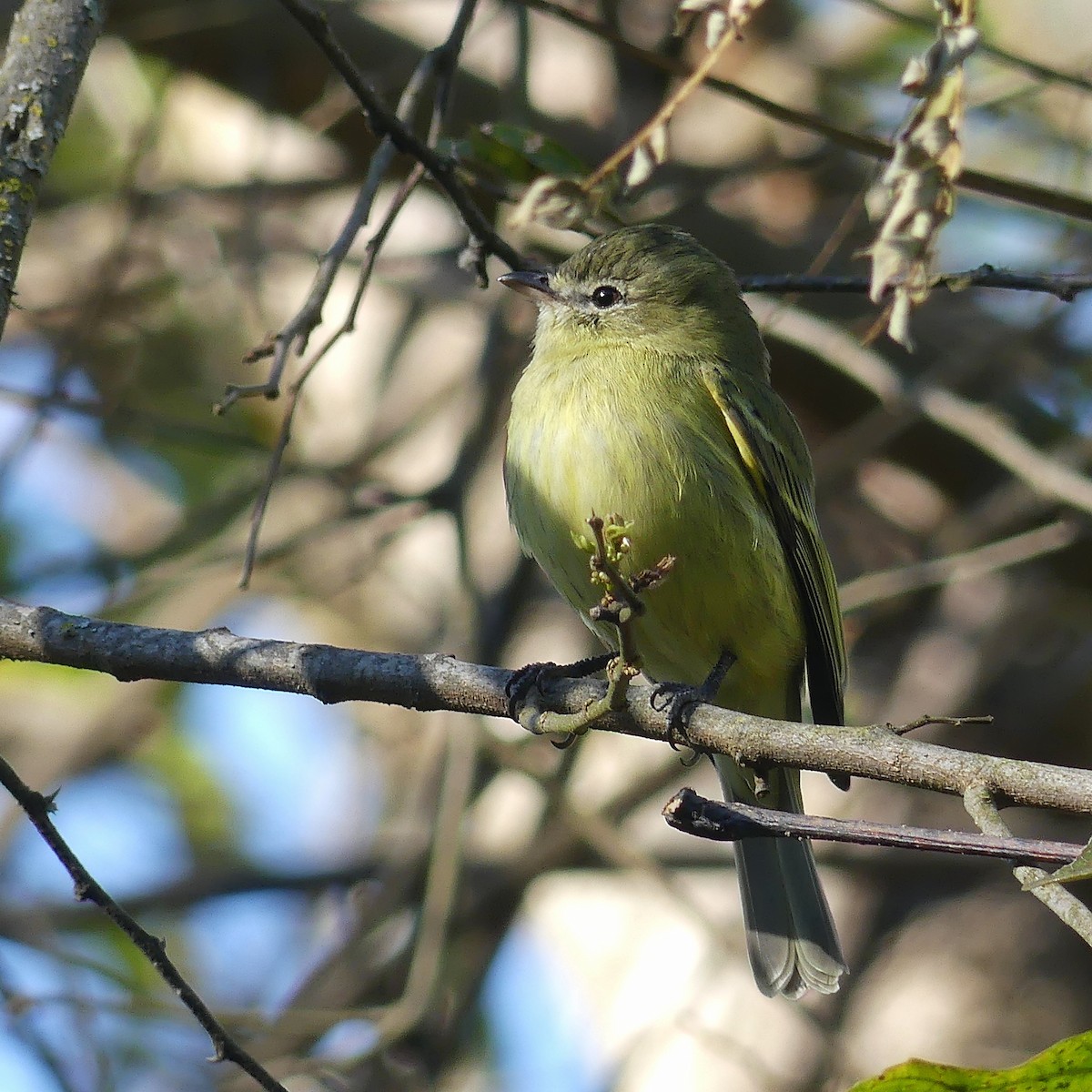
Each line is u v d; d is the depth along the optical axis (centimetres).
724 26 687
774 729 647
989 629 1272
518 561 1185
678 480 849
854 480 1366
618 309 944
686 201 1165
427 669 700
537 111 1280
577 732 645
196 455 1445
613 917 1311
